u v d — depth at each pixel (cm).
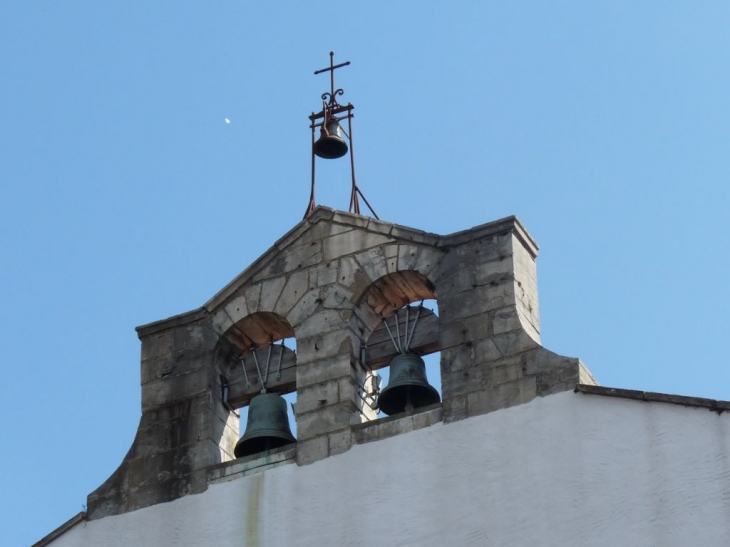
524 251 6988
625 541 6153
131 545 6925
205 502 6894
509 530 6338
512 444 6488
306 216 7294
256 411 7119
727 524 6044
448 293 6888
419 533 6462
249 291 7269
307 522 6675
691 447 6219
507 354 6669
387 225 7125
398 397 7000
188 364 7244
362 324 7094
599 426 6388
